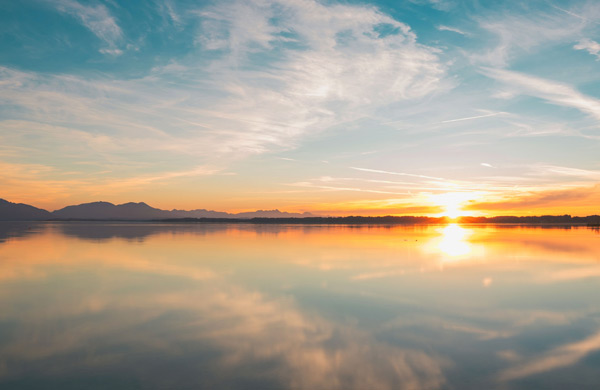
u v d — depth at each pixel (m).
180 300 17.58
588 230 110.38
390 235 75.25
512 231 104.88
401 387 9.13
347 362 10.59
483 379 9.55
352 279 22.95
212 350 11.44
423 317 14.94
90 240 54.53
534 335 12.82
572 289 20.22
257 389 9.02
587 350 11.48
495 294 19.00
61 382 9.33
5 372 9.90
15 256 33.84
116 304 16.81
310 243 50.47
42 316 14.94
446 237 69.06
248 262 30.28
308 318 14.77
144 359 10.75
